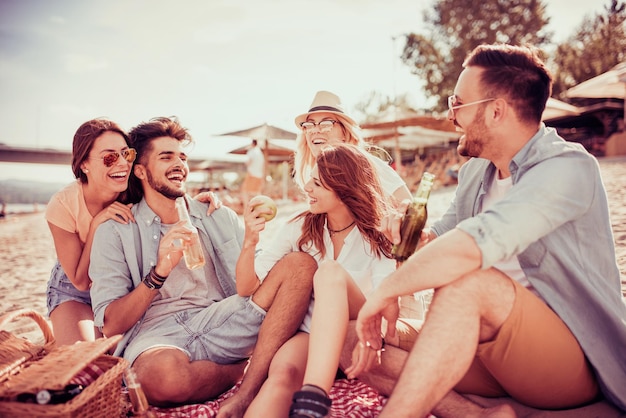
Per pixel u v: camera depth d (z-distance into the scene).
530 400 2.00
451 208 2.75
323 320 1.98
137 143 2.79
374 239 2.63
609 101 24.67
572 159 1.96
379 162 3.53
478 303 1.81
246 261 2.55
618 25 32.12
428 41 33.38
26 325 4.66
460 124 2.18
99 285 2.65
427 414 1.75
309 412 1.81
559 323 1.93
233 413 2.11
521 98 2.04
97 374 2.07
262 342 2.37
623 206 7.51
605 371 1.94
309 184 2.65
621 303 2.04
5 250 12.51
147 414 1.99
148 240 2.80
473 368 2.11
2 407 1.69
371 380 2.28
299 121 4.08
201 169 36.81
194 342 2.55
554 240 1.97
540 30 31.97
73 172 2.94
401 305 2.96
